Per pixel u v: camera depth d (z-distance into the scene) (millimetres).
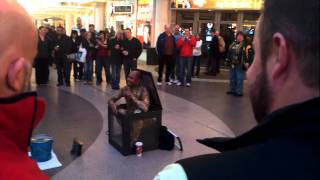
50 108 6930
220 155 596
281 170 537
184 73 10445
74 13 27750
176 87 10039
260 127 586
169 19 16172
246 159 567
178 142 4883
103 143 4855
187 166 583
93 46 10320
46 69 9977
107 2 20672
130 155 4410
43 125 5695
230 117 6637
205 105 7668
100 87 9727
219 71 14125
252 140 607
